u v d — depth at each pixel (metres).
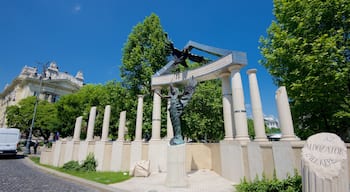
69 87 59.78
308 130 12.98
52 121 32.12
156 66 19.58
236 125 10.28
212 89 21.70
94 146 15.20
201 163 13.19
